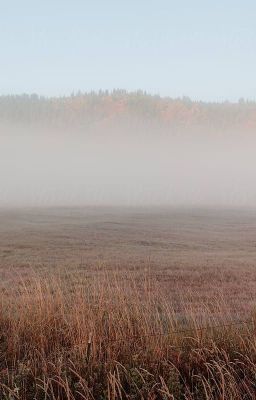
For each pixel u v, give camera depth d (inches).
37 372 212.7
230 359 215.6
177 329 245.6
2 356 227.5
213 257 922.1
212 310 354.9
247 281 602.2
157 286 506.3
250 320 264.1
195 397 195.5
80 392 196.9
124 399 197.0
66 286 371.2
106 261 818.8
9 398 185.6
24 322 256.7
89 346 224.8
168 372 206.7
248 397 193.9
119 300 278.1
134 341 231.5
